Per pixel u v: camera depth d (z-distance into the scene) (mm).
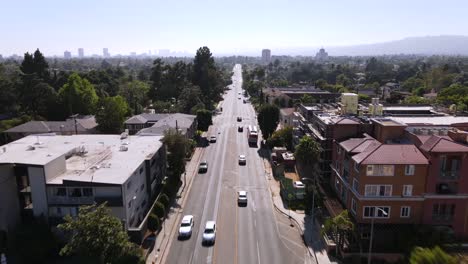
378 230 47625
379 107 69250
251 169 78562
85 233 36719
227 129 118312
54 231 47188
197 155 88750
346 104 71250
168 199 58062
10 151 55000
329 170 63594
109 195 46906
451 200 46688
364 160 46094
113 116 97312
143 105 150500
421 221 47312
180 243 48281
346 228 44875
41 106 113125
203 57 164875
